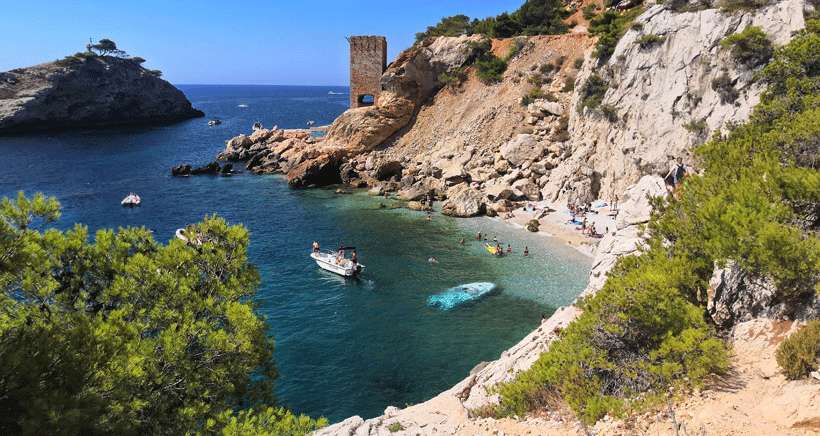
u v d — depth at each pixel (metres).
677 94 42.88
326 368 26.52
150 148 103.62
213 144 111.44
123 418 9.68
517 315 31.94
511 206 55.19
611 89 51.34
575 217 49.66
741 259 13.43
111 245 13.96
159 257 14.27
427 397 24.11
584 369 13.29
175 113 172.25
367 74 86.12
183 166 75.81
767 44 36.62
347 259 40.31
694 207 16.45
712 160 20.52
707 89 40.56
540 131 64.44
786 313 12.78
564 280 36.94
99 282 13.40
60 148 101.44
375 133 79.25
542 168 58.78
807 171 14.88
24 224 11.70
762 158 18.23
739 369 11.91
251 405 14.62
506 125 68.75
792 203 14.97
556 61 72.19
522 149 61.69
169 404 12.11
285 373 25.98
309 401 23.89
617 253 23.06
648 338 13.44
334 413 23.06
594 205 50.66
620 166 48.53
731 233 13.75
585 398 12.16
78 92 140.75
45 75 134.62
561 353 14.27
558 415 12.84
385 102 80.94
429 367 26.58
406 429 15.38
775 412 9.93
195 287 14.30
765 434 9.44
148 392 11.28
